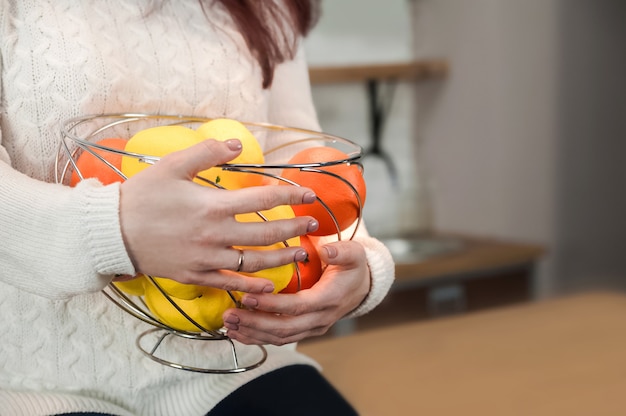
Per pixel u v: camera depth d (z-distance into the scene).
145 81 0.88
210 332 0.71
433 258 2.41
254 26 0.93
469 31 2.82
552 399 0.89
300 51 1.12
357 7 2.77
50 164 0.84
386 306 2.28
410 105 2.93
